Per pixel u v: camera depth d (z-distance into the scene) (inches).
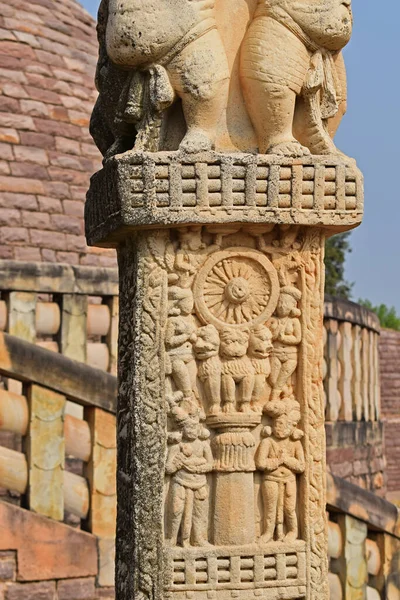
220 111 191.3
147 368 187.9
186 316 190.1
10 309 381.7
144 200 183.6
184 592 186.9
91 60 566.3
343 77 199.6
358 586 309.0
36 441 308.8
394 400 818.2
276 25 190.4
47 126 526.3
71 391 313.3
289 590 191.0
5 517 300.7
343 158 192.2
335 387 466.3
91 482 315.6
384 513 314.2
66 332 391.2
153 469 186.7
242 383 191.9
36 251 506.0
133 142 197.8
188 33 187.6
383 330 821.9
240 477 190.9
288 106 190.5
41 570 303.6
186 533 188.2
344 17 192.7
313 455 194.2
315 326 195.0
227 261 191.6
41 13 553.0
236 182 185.6
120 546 194.9
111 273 402.0
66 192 523.2
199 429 189.9
